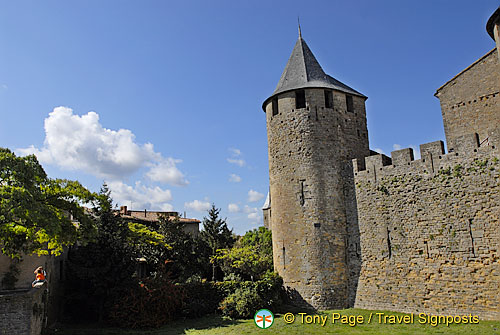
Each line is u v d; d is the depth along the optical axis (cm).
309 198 2145
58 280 2184
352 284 2036
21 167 1524
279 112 2356
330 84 2331
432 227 1762
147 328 1919
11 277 1853
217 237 3584
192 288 2197
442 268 1703
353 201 2119
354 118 2353
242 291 2095
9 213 1389
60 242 1652
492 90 1958
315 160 2181
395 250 1886
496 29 1677
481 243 1595
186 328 1850
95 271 2000
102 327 1950
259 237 4447
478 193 1633
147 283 2097
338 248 2088
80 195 1691
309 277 2062
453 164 1733
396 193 1927
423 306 1738
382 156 2030
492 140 1623
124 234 2203
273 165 2345
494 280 1538
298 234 2139
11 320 1450
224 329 1741
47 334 1719
